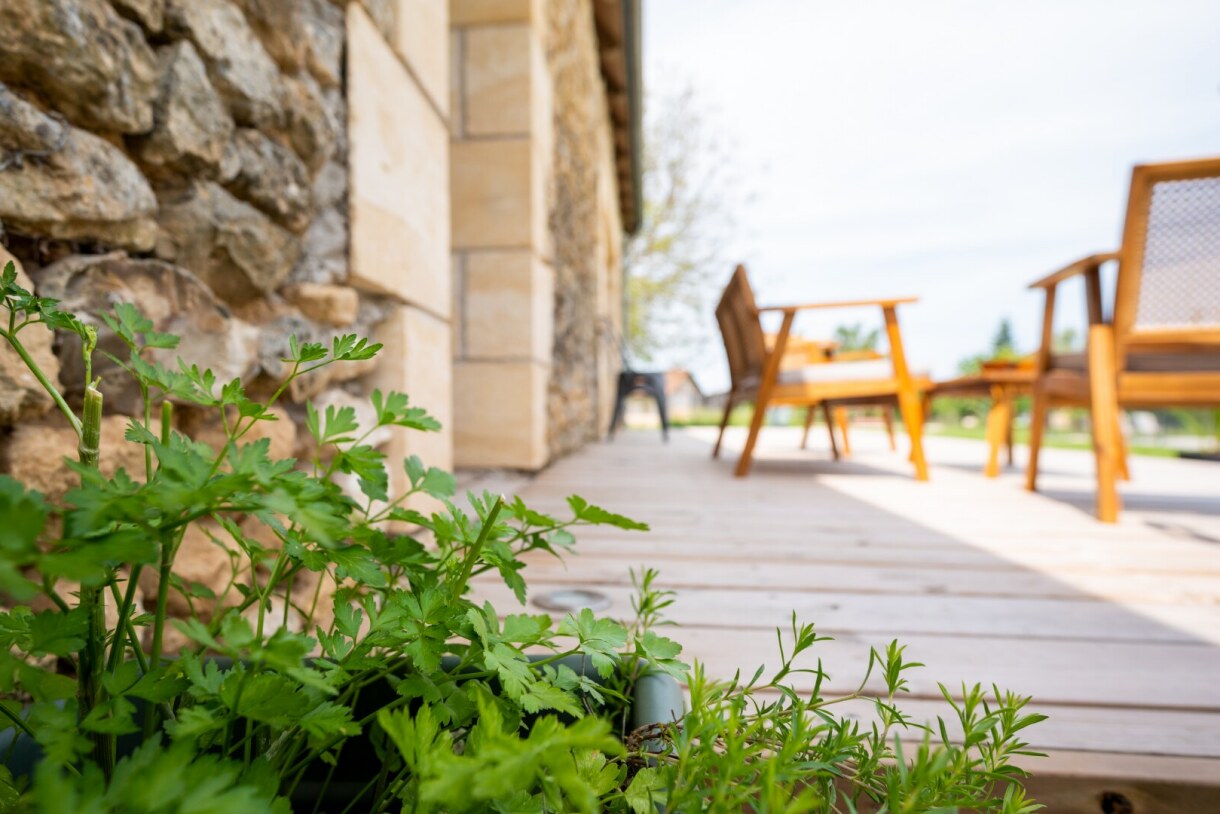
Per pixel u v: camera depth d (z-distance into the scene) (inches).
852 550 58.4
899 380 105.8
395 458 50.9
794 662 33.9
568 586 46.4
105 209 25.1
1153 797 24.7
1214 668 34.3
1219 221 64.9
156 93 27.4
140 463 26.9
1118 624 40.5
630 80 214.4
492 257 96.9
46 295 23.4
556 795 12.2
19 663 11.2
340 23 42.7
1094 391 72.2
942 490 96.0
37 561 8.9
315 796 22.0
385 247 48.2
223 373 31.6
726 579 49.1
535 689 15.1
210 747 15.4
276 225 36.6
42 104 23.0
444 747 12.1
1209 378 68.6
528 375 97.1
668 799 13.1
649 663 20.8
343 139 43.1
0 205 21.4
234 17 32.0
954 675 33.2
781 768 12.9
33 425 22.7
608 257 267.1
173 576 16.4
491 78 96.4
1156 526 70.2
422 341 55.6
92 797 9.1
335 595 17.1
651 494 89.5
